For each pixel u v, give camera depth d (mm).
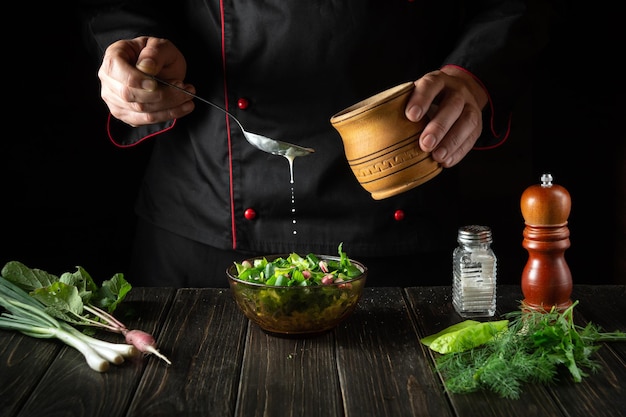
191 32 2207
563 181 3418
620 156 3047
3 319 1665
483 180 3521
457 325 1604
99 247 3572
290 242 2184
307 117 2137
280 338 1616
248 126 2166
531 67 2145
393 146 1600
